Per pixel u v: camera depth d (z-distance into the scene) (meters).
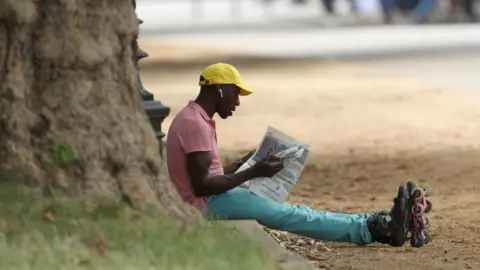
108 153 17.73
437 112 43.28
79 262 15.45
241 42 91.62
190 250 16.23
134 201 17.55
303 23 119.06
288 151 19.05
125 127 18.02
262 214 19.19
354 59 70.19
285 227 19.28
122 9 18.25
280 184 19.25
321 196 27.55
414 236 19.25
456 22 106.00
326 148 35.56
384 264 18.94
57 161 17.50
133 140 18.00
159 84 57.03
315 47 82.38
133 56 18.58
